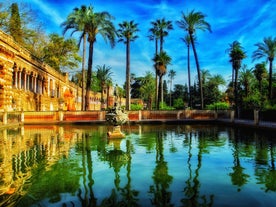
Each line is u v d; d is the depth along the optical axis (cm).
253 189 621
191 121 3119
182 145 1291
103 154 1053
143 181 686
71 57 5800
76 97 6562
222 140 1494
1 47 2525
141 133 1900
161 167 836
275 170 796
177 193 595
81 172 778
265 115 2750
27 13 4497
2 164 879
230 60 4616
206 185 651
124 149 1172
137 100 9950
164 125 2836
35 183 673
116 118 1557
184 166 848
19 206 525
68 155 1033
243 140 1492
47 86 4294
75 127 2505
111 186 647
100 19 3572
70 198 566
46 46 5438
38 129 2248
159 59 4756
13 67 3000
